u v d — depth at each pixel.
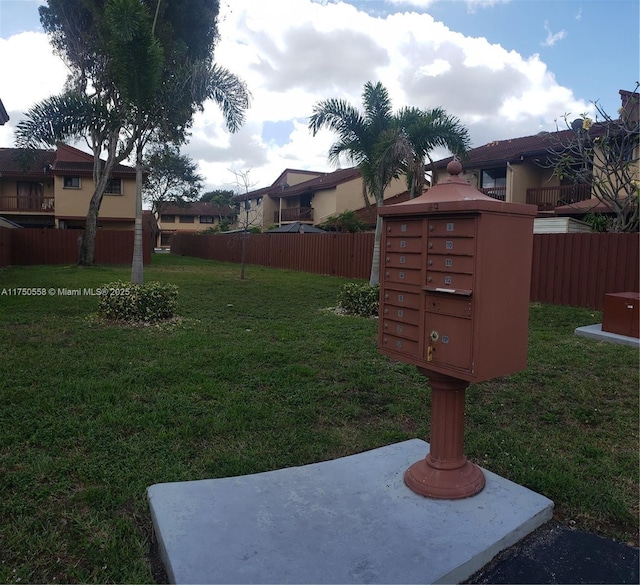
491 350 2.67
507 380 5.64
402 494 3.05
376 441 4.01
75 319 8.68
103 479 3.23
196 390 4.98
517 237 2.77
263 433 4.07
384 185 11.61
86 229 21.91
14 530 2.69
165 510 2.82
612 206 13.97
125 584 2.35
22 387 4.87
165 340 7.11
